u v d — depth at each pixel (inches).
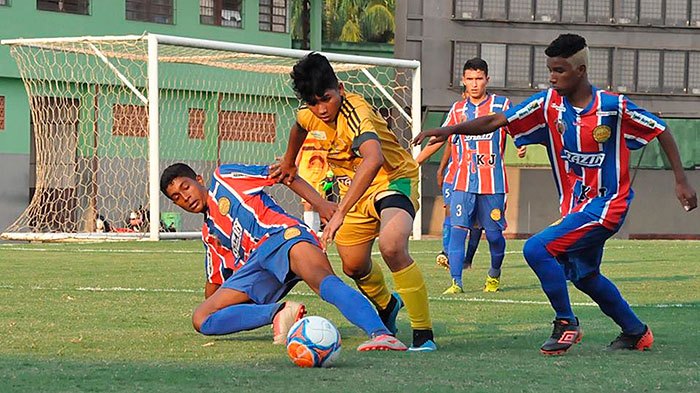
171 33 1769.2
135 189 1596.9
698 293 613.0
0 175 1642.5
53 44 1357.0
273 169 370.3
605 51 1653.5
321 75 353.1
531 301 557.0
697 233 1722.4
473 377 291.1
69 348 356.8
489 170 619.5
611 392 269.3
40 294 572.1
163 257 900.0
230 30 1831.9
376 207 374.6
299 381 281.6
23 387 269.4
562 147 361.4
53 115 1509.6
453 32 1627.7
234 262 382.6
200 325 370.3
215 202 374.6
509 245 1158.3
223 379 284.0
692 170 1700.3
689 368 315.9
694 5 1664.6
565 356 346.9
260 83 1692.9
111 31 1710.1
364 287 397.7
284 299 545.6
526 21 1635.1
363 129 353.1
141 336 392.2
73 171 1562.5
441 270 785.6
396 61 1353.3
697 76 1673.2
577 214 358.0
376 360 327.6
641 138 356.5
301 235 358.3
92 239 1270.9
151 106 1184.8
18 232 1465.3
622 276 738.2
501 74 1637.6
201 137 1658.5
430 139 374.6
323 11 2268.7
